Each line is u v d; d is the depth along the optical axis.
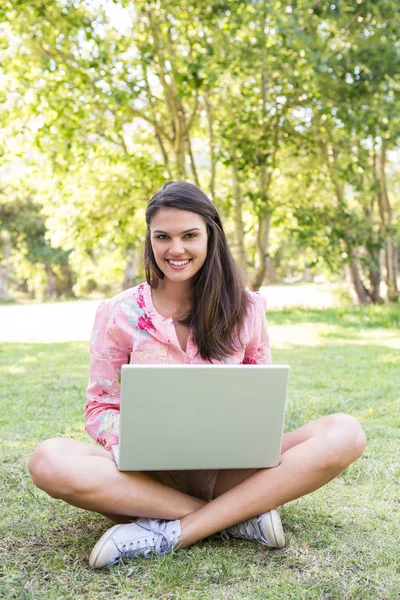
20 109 9.87
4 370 6.04
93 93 9.42
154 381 1.86
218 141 10.94
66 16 9.38
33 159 11.40
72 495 1.98
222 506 2.09
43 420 3.96
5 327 11.18
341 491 2.69
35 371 5.95
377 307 12.39
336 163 11.49
